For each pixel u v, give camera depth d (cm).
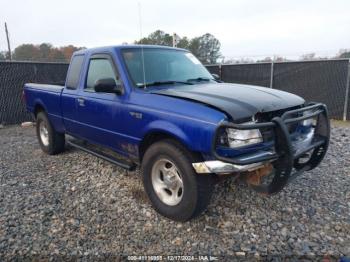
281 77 1077
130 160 396
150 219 334
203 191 299
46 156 580
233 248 282
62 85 562
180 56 458
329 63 959
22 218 340
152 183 345
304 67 1019
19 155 596
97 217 340
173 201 328
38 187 428
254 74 1145
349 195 379
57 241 297
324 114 362
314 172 455
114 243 293
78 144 525
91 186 425
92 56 441
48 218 339
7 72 945
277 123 286
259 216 334
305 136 348
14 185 438
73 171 488
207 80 440
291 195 380
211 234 304
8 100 960
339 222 319
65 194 402
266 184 329
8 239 300
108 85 363
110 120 394
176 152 307
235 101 308
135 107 351
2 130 890
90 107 429
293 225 316
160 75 399
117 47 404
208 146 278
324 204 357
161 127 315
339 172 455
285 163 290
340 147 594
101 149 500
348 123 909
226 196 378
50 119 555
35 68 1005
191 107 300
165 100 326
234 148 280
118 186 421
